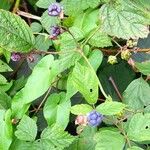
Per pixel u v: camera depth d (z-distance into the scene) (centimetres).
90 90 30
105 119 31
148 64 35
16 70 41
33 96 34
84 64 34
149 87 34
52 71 34
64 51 34
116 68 38
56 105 34
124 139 29
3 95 37
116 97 37
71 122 37
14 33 35
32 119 33
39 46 38
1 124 34
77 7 36
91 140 33
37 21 43
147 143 32
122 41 38
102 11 35
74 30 35
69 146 33
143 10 35
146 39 38
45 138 32
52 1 39
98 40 35
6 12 35
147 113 29
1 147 33
